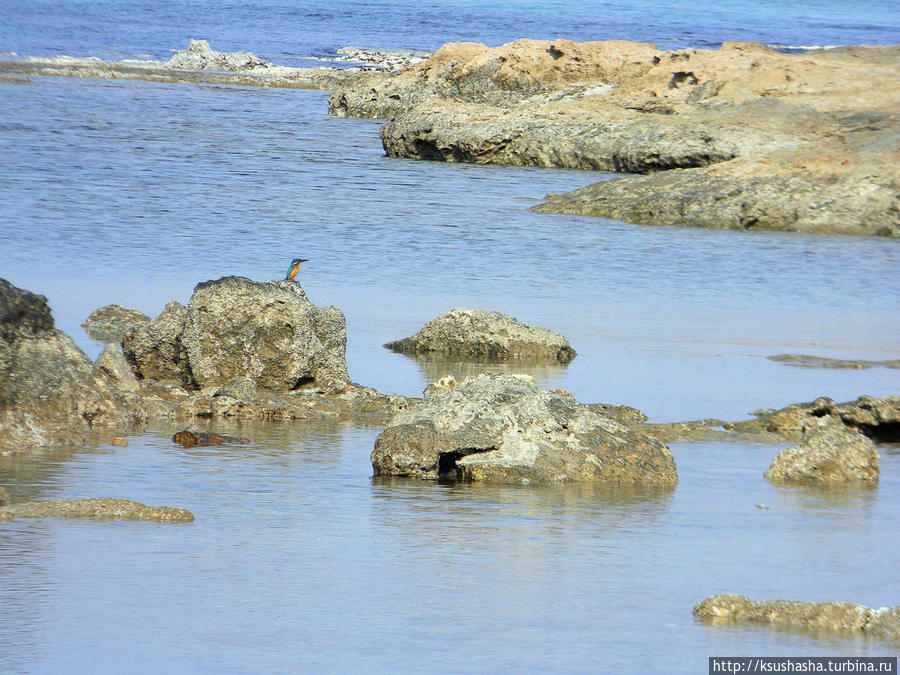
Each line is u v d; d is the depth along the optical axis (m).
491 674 29.75
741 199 154.12
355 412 65.19
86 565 36.72
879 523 45.38
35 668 29.28
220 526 41.62
